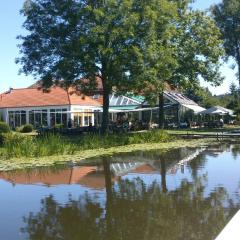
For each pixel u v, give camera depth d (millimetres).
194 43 46125
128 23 32625
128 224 10297
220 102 89812
